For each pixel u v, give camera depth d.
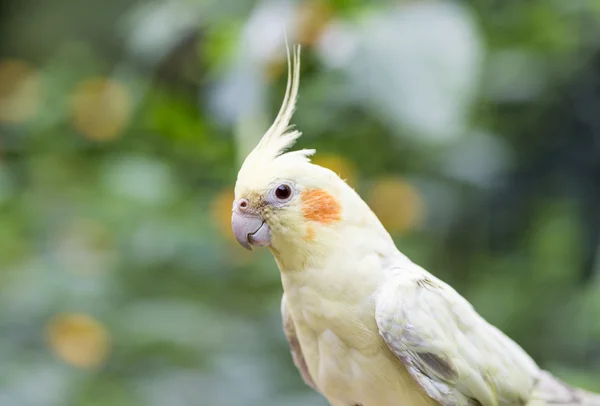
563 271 1.70
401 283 1.18
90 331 1.37
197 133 1.42
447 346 1.18
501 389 1.19
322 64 1.30
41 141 1.46
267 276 1.40
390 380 1.18
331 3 1.30
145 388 1.38
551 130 1.55
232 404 1.37
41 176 1.46
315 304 1.18
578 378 1.41
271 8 1.32
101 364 1.38
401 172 1.40
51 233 1.44
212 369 1.38
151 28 1.38
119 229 1.41
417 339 1.17
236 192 1.19
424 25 1.29
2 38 2.12
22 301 1.40
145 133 1.43
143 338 1.38
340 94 1.31
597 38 1.46
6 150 1.47
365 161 1.38
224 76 1.32
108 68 1.84
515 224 1.65
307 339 1.19
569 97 1.51
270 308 1.41
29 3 2.13
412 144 1.36
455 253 1.64
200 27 1.37
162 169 1.43
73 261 1.41
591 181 1.63
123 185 1.42
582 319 1.49
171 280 1.41
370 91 1.28
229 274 1.40
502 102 1.46
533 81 1.46
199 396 1.37
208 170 1.43
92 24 2.04
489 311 1.66
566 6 1.44
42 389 1.36
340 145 1.36
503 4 1.44
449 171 1.43
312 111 1.32
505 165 1.51
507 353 1.20
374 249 1.19
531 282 1.70
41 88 1.47
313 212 1.18
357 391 1.19
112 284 1.40
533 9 1.44
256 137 1.31
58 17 2.08
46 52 2.10
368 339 1.18
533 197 1.64
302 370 1.22
